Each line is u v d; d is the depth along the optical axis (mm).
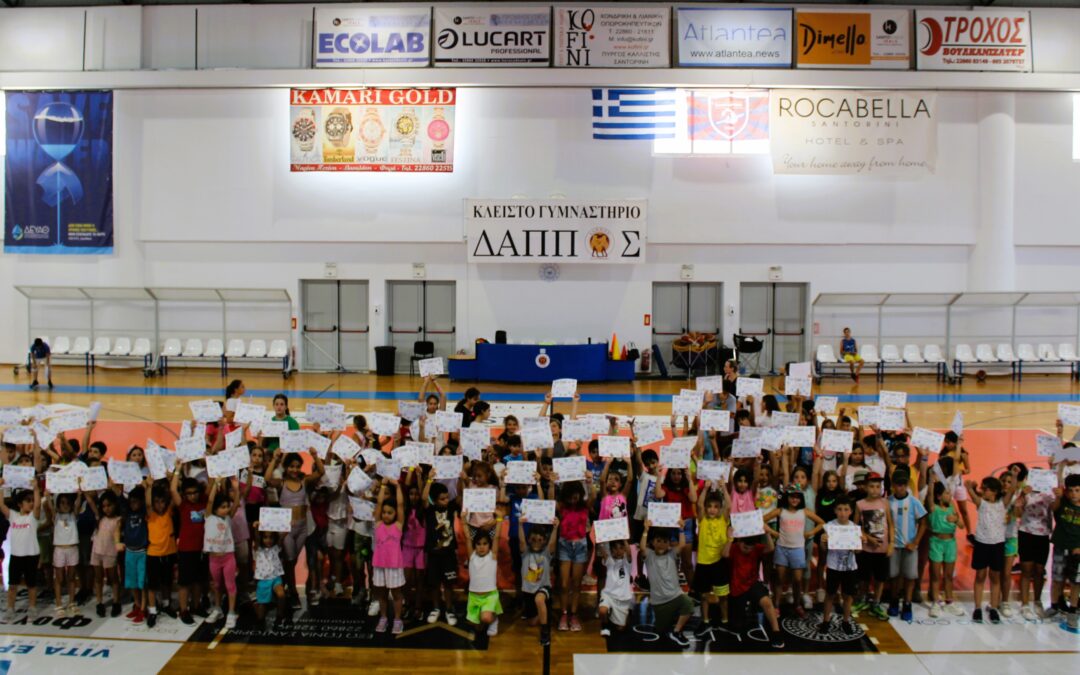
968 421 16641
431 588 8203
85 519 8125
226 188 22531
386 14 21344
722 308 23031
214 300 23234
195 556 7809
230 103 22312
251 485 8266
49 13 22078
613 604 7691
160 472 7898
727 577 7820
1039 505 8086
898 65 21281
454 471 8164
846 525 7598
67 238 22516
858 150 21688
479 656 7309
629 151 22344
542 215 21891
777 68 21219
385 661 7203
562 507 7949
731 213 22438
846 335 22391
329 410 9500
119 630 7746
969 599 8602
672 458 8148
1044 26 21453
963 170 22234
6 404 17516
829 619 7898
